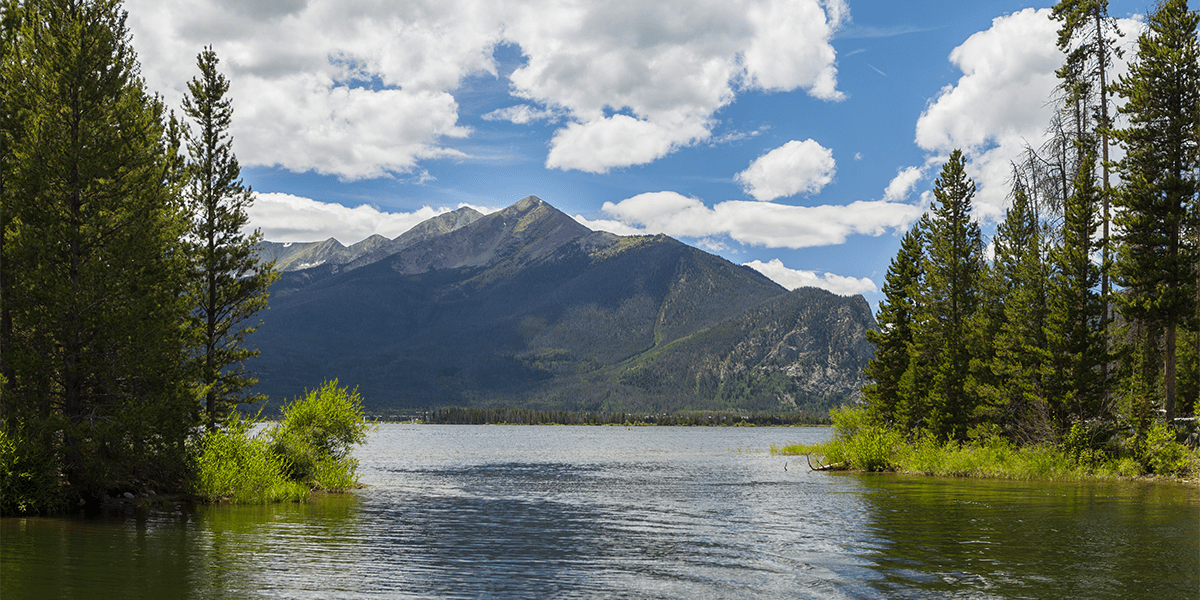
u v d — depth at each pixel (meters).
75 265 26.12
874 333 62.34
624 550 18.20
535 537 20.31
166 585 13.62
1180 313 39.28
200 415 31.19
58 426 24.03
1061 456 39.53
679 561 16.72
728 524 22.95
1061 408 41.56
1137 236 40.84
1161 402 42.53
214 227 39.12
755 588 14.00
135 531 20.00
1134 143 42.16
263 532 20.22
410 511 26.22
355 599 12.80
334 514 24.80
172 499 27.47
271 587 13.58
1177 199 40.22
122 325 25.33
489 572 15.36
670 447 110.69
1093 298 41.41
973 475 41.91
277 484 28.95
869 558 16.91
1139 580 14.45
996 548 18.02
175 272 29.56
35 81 26.50
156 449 26.83
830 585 14.24
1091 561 16.31
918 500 29.08
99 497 25.48
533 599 13.06
